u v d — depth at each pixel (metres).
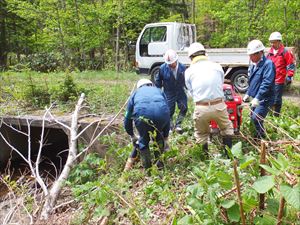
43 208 4.42
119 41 19.05
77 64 19.67
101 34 19.23
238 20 18.06
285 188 2.50
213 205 2.88
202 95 4.99
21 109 8.97
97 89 9.95
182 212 3.50
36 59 19.61
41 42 20.09
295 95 10.61
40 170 8.89
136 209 3.99
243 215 2.79
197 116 5.11
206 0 20.64
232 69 11.59
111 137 6.52
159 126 5.20
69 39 18.75
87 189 4.76
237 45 19.61
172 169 5.16
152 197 4.50
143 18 18.58
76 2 18.34
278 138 5.37
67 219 4.42
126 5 17.75
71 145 6.21
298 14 16.80
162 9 20.16
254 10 17.70
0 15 21.31
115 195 4.31
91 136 7.28
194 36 14.48
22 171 9.02
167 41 13.09
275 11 16.64
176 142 6.06
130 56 20.77
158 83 6.76
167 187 4.42
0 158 9.22
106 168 6.07
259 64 5.68
